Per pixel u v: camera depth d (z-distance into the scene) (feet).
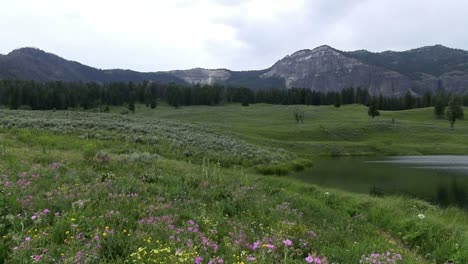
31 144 70.23
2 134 76.59
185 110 531.91
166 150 89.97
